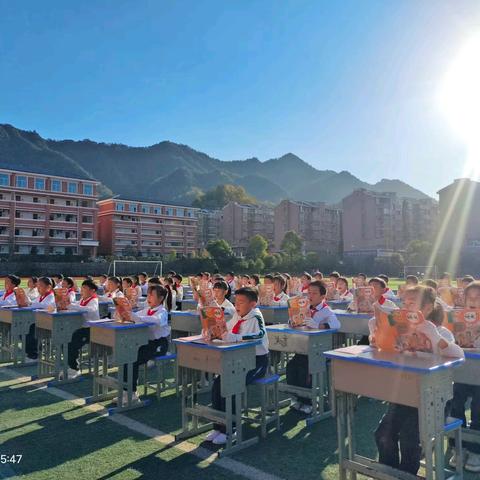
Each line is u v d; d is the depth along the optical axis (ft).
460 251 190.08
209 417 15.33
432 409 10.82
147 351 20.63
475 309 14.33
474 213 210.79
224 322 15.39
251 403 20.66
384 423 12.57
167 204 245.45
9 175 184.14
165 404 20.03
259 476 13.03
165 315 21.12
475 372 13.64
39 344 24.38
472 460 13.61
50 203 195.42
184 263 179.01
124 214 229.86
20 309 27.27
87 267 162.09
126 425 17.25
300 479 12.82
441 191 221.25
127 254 219.20
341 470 12.28
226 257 187.32
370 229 263.08
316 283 19.20
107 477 13.02
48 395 21.27
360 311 24.17
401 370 10.75
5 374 25.40
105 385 20.10
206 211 313.94
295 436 16.22
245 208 305.94
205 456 14.43
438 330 12.35
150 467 13.65
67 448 15.03
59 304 23.89
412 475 11.37
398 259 183.32
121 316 20.12
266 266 191.52
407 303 12.80
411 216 277.44
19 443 15.46
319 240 294.05
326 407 19.27
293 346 18.57
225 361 14.70
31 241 188.96
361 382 11.62
